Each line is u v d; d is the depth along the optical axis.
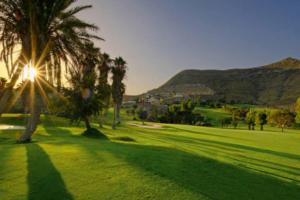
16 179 10.93
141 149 17.75
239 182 12.34
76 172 11.71
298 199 11.27
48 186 10.27
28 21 24.70
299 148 33.41
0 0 23.44
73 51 26.62
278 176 14.69
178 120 139.62
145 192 9.90
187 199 9.58
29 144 19.25
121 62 66.00
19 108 65.50
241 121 157.12
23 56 24.89
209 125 139.12
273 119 119.06
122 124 77.00
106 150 16.06
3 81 34.78
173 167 13.20
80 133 37.88
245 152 25.81
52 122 56.31
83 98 39.88
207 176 12.54
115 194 9.67
